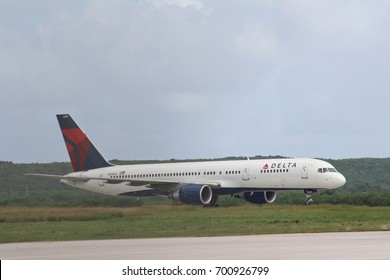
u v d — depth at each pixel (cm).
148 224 6719
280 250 4131
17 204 10162
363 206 10506
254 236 5284
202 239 5041
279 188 10425
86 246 4591
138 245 4603
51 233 5719
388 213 8262
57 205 10112
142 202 9631
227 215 8238
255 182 10569
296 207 9850
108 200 9600
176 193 10788
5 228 6397
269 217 7756
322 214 8219
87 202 10000
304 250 4119
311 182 10156
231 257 3806
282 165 10388
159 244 4659
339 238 4984
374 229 5847
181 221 7181
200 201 10494
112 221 7350
